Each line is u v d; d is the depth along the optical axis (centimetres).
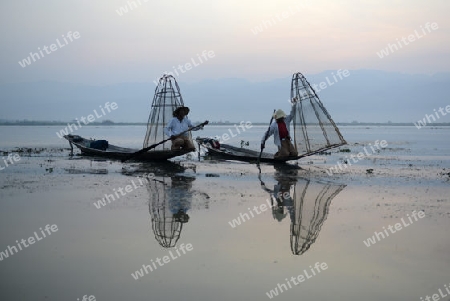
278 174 1683
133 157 2103
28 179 1536
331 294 591
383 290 604
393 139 4922
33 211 1041
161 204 1125
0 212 1029
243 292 596
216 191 1312
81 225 918
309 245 794
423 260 719
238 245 793
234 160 2200
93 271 665
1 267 681
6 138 4988
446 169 1864
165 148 2092
